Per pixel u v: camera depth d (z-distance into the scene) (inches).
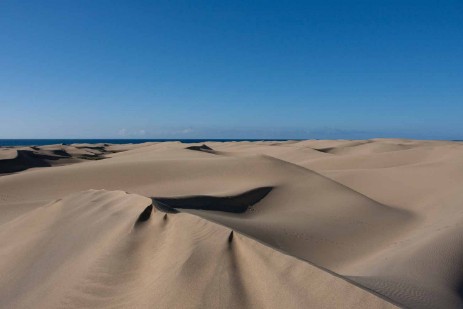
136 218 379.6
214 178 952.3
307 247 456.8
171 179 981.2
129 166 1085.1
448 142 2704.2
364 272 346.0
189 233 315.6
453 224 528.4
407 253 394.3
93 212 453.7
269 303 223.8
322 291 214.8
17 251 387.5
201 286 245.6
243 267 260.5
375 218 646.5
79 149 2876.5
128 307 253.1
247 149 2610.7
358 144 2790.4
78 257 339.9
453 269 343.0
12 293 306.2
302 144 3240.7
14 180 1048.2
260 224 510.6
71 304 270.1
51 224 442.6
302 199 744.3
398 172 1108.5
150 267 295.3
